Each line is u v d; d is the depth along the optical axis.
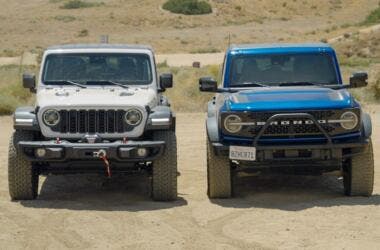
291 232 9.03
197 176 13.40
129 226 9.52
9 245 8.66
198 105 26.55
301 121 10.48
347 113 10.53
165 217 10.02
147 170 11.34
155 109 11.14
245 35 90.19
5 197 11.45
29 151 10.63
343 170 11.29
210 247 8.49
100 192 12.02
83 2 111.12
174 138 10.95
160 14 102.69
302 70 12.00
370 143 10.80
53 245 8.66
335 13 109.62
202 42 84.06
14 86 28.20
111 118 10.84
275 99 10.75
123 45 12.62
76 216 10.09
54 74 12.07
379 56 55.41
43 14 104.69
